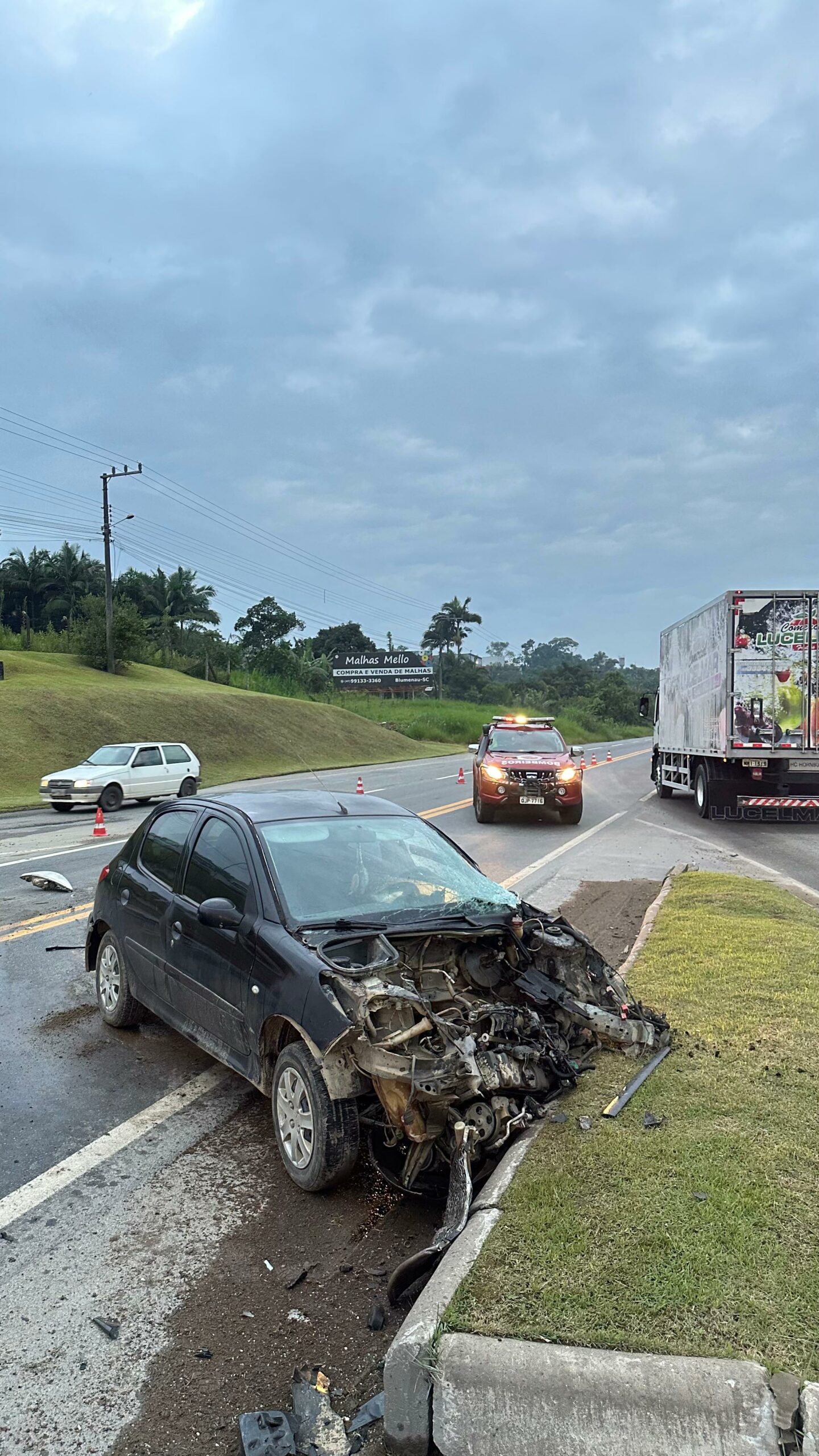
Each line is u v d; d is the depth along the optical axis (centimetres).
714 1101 423
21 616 7669
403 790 2477
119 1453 260
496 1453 251
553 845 1418
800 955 682
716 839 1499
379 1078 356
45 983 716
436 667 9069
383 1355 298
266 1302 325
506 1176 358
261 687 6656
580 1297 284
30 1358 298
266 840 486
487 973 463
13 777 2778
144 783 2197
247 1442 260
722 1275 295
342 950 420
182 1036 597
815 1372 253
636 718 10756
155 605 8012
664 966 659
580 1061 458
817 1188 348
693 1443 242
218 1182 410
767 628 1598
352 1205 388
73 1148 443
